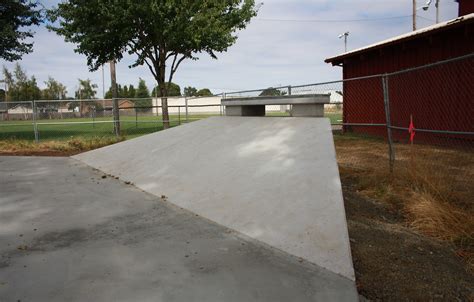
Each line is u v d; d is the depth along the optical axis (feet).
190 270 9.22
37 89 203.62
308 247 10.12
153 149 24.12
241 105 27.40
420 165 18.19
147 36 51.85
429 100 32.27
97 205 15.10
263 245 10.69
